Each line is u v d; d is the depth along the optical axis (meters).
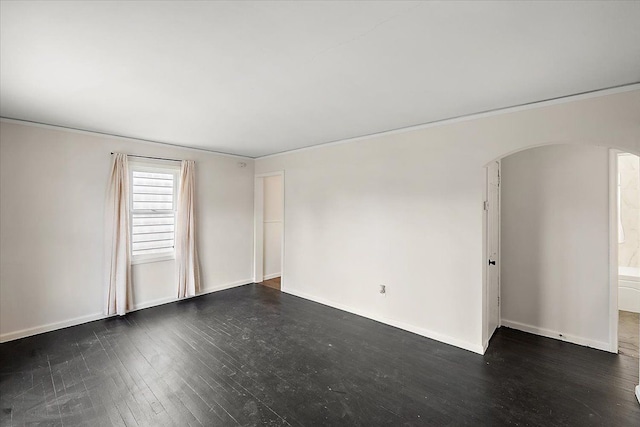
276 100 2.72
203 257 5.07
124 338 3.35
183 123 3.46
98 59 1.96
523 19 1.53
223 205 5.33
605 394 2.35
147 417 2.11
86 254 3.80
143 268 4.36
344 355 2.99
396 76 2.22
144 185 4.36
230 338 3.38
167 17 1.51
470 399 2.30
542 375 2.63
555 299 3.38
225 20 1.54
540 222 3.47
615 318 3.03
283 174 5.23
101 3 1.39
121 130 3.77
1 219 3.25
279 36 1.69
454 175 3.22
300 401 2.29
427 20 1.54
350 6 1.43
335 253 4.42
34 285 3.45
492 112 2.96
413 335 3.47
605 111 2.42
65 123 3.47
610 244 3.05
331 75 2.21
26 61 1.97
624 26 1.58
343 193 4.31
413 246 3.55
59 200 3.60
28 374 2.63
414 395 2.36
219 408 2.20
